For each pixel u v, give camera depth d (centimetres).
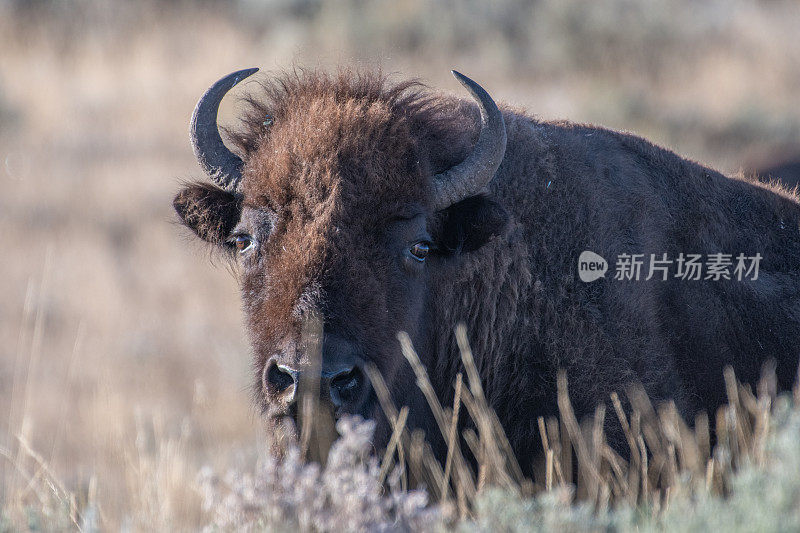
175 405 3353
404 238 1656
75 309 4500
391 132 1681
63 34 9912
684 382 1931
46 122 7675
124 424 3122
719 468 1664
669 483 1706
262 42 9712
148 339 4038
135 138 7400
